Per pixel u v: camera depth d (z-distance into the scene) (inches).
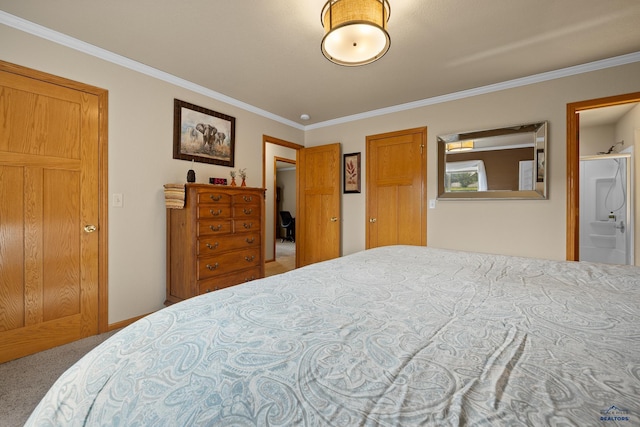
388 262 62.3
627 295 40.8
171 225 104.7
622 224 143.9
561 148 103.2
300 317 31.9
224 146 128.1
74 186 85.6
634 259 133.5
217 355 24.1
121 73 95.1
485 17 74.3
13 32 74.9
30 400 59.9
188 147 114.4
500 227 114.8
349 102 135.2
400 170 138.8
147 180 102.1
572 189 101.0
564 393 19.3
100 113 90.4
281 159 241.9
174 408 19.3
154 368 23.2
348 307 35.5
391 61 96.5
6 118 74.4
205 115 120.3
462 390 19.8
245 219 115.3
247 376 21.5
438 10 71.6
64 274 83.8
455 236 124.3
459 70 102.7
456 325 30.6
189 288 98.4
